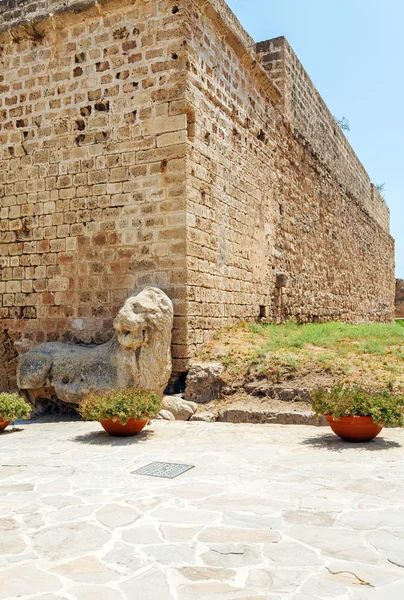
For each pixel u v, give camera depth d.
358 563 3.71
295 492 5.25
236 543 4.05
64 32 11.98
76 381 9.94
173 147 10.75
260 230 14.68
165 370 9.92
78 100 11.73
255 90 14.53
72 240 11.63
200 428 8.45
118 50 11.38
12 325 12.20
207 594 3.32
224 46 12.61
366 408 7.19
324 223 21.39
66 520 4.55
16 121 12.38
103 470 6.11
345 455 6.65
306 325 15.91
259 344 11.67
